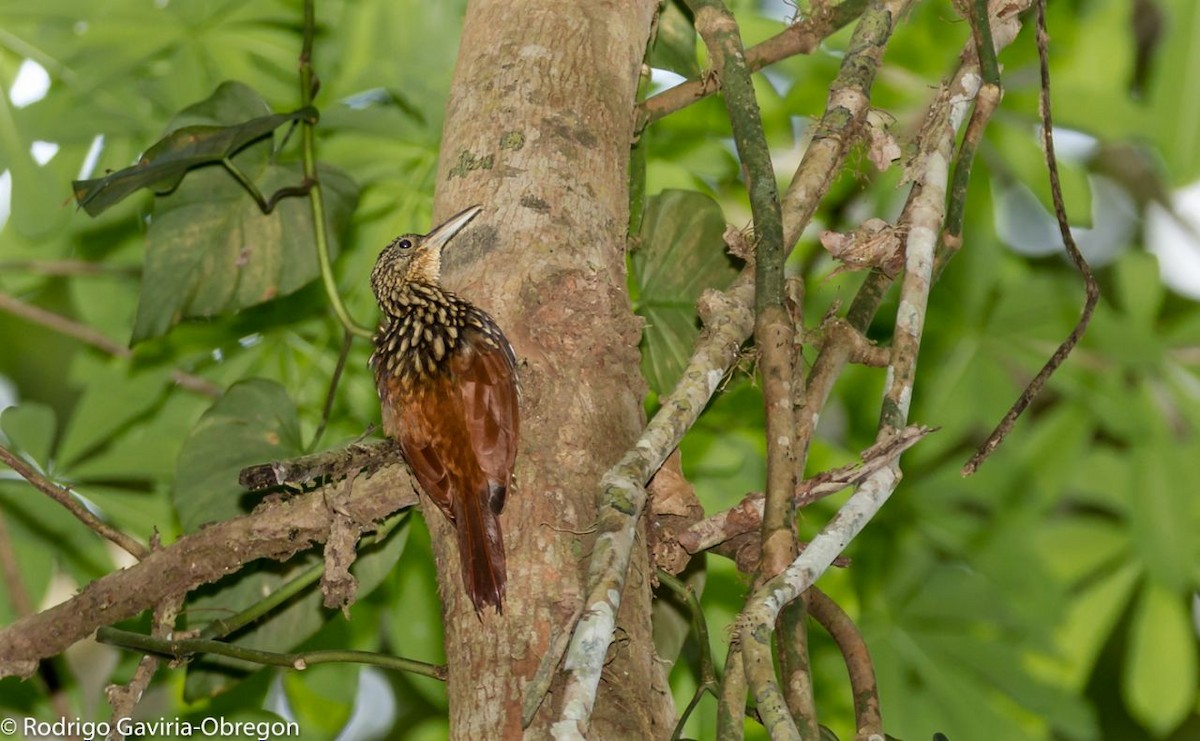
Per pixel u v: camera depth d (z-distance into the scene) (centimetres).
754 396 1256
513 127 754
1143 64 1420
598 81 781
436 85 1227
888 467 690
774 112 1327
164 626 873
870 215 1286
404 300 922
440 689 1262
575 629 575
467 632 627
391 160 1266
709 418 1269
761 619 610
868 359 797
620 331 707
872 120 842
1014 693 1233
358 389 1298
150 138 1273
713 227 1070
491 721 595
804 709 644
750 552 802
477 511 652
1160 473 1259
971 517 1282
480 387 683
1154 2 1223
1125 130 1212
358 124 1227
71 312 1579
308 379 1305
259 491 990
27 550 1229
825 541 649
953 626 1255
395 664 839
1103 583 1325
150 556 870
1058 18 1288
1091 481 1291
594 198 742
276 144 1243
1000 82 851
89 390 1270
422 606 1277
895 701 1230
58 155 1268
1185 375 1277
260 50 1255
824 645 1287
